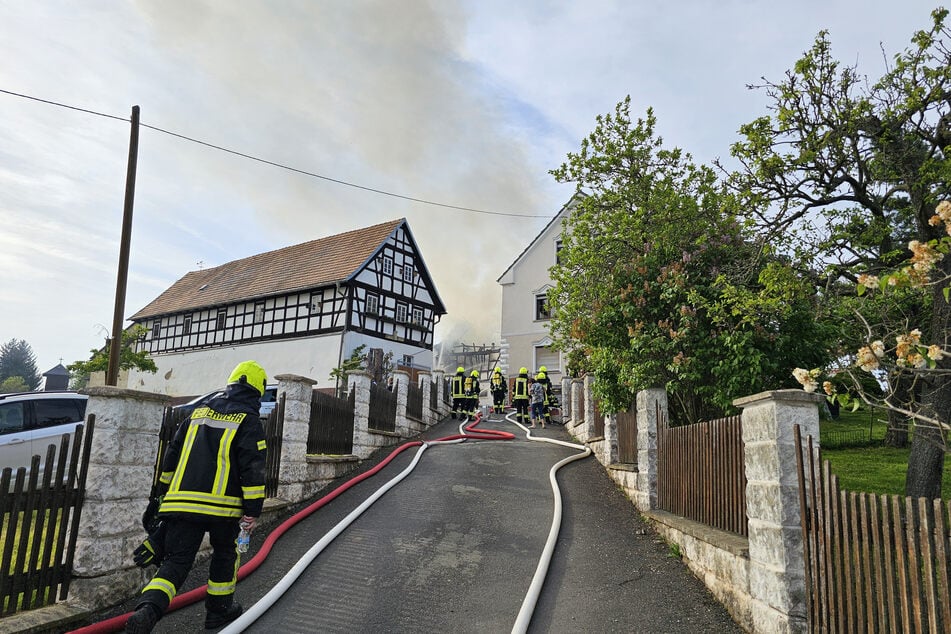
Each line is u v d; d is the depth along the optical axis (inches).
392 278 1290.6
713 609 195.6
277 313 1262.3
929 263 142.7
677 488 263.9
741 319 327.3
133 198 542.9
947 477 415.2
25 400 369.1
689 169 431.5
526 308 1248.8
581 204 447.2
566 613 197.5
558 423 802.8
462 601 205.6
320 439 362.9
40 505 171.3
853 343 317.4
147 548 163.8
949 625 108.3
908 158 333.1
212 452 168.9
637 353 359.3
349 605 200.1
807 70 330.3
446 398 904.9
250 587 210.7
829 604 144.2
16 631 154.9
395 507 317.7
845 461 481.1
